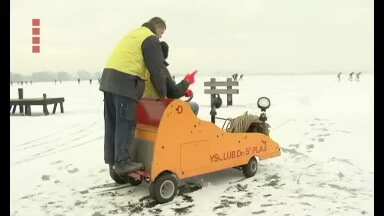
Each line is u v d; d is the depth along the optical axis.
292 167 5.04
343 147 6.05
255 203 3.72
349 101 14.40
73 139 7.71
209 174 4.82
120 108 3.81
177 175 3.90
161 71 3.86
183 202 3.80
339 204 3.63
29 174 4.98
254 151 4.65
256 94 19.84
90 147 6.82
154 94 4.32
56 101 13.02
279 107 12.62
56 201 3.92
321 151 5.84
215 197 3.93
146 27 4.07
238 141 4.46
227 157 4.34
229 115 10.62
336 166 4.97
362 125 8.11
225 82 13.62
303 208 3.55
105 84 3.84
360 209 3.49
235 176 4.71
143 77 3.96
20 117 11.90
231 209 3.57
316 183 4.31
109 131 4.16
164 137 3.78
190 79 4.21
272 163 5.28
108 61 3.96
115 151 3.89
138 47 3.83
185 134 3.94
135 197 4.00
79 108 14.91
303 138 6.90
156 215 3.48
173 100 3.83
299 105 13.18
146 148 3.90
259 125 4.97
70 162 5.65
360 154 5.55
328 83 34.41
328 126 8.12
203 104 14.41
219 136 4.25
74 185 4.48
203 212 3.52
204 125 4.10
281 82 39.81
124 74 3.77
